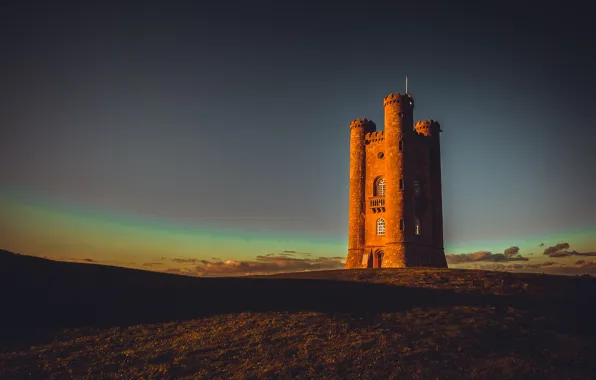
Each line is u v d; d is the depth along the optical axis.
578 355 23.42
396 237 56.22
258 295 36.34
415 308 31.45
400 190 57.44
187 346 26.78
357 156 64.56
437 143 65.19
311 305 33.59
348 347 25.23
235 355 25.19
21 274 36.25
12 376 23.25
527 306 30.56
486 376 21.45
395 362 23.23
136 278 39.28
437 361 23.17
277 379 21.89
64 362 24.91
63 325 30.70
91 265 40.09
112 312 33.12
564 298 31.64
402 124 59.72
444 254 61.53
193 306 34.50
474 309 30.38
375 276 40.88
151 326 30.78
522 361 22.78
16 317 31.09
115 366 24.33
